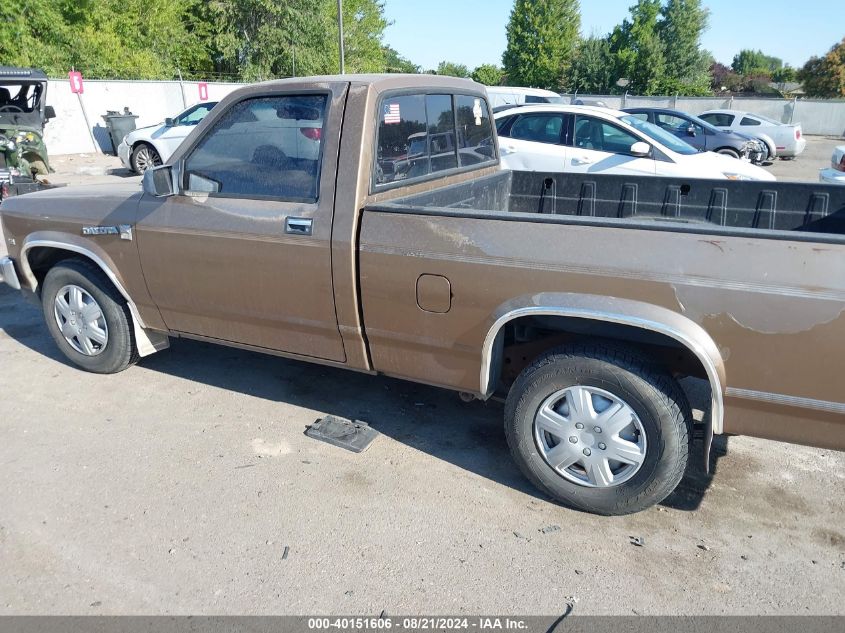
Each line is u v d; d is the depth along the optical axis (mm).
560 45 54406
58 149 19141
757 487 3287
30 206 4254
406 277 3045
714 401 2609
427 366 3211
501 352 3123
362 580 2637
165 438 3678
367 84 3113
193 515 3018
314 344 3488
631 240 2619
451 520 3006
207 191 3541
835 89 51812
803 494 3229
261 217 3336
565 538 2891
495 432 3812
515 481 3320
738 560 2766
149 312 4035
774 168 17250
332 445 3625
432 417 3971
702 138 15641
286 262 3312
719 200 4000
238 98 3375
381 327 3207
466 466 3453
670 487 2840
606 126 8078
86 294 4277
